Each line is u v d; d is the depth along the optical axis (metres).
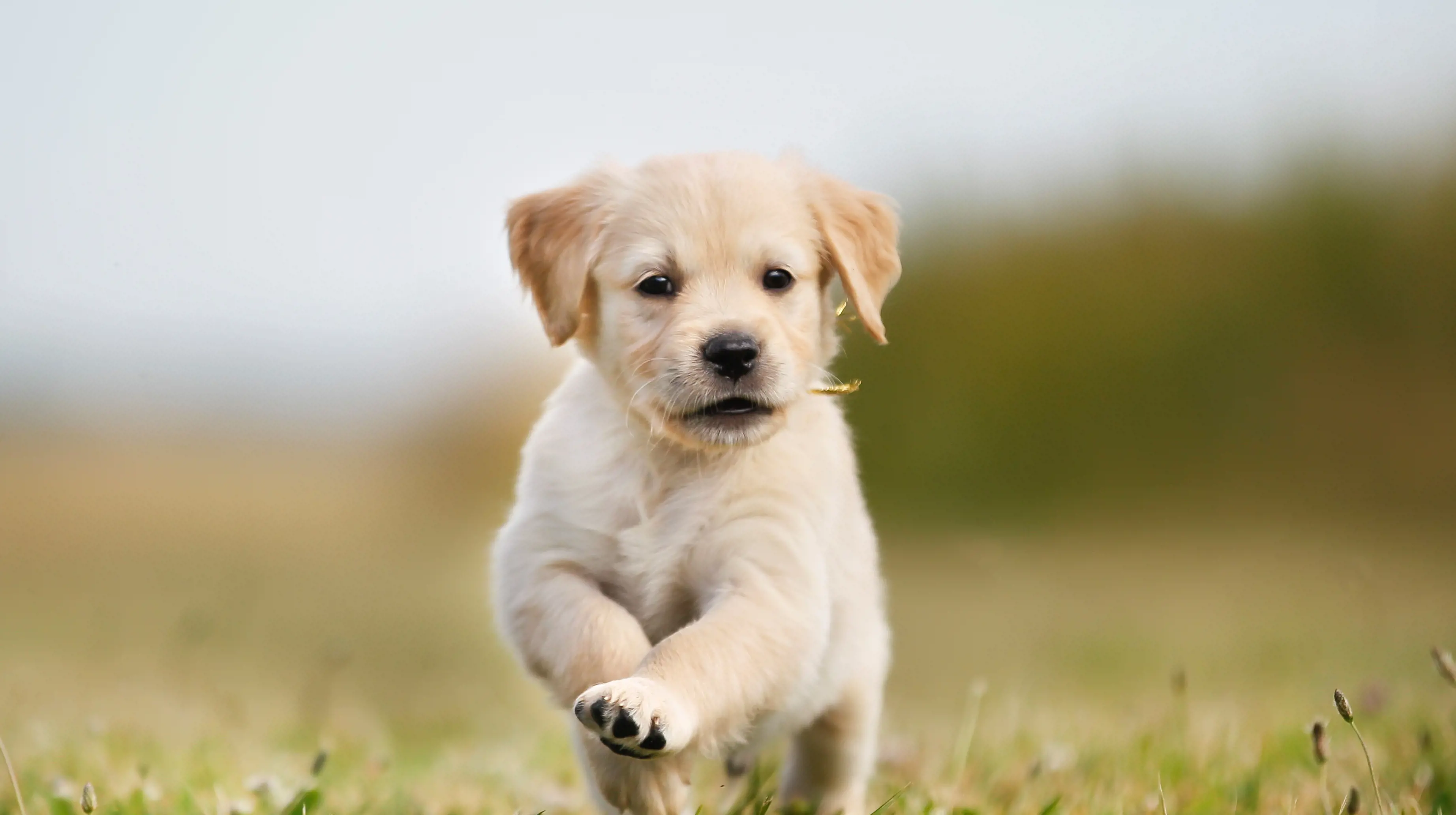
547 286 5.96
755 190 5.75
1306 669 9.80
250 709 9.67
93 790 4.97
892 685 12.61
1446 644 10.44
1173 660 11.66
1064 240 21.80
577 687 4.85
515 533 5.47
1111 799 5.92
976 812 5.65
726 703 4.75
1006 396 21.25
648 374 5.38
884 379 21.47
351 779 6.72
